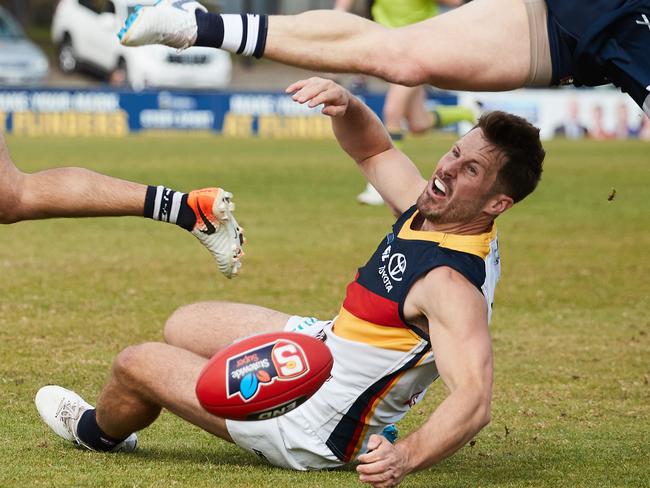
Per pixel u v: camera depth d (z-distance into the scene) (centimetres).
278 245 3312
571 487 1292
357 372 1280
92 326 2191
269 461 1334
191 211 1491
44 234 3503
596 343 2170
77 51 9544
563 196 4844
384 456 1072
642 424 1609
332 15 1382
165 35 1307
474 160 1220
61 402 1401
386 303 1252
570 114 8450
